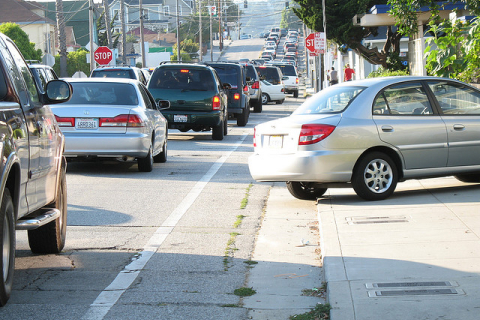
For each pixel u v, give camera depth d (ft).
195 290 25.22
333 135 39.22
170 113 81.76
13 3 264.31
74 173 56.90
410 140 40.83
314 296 24.59
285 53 456.86
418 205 38.37
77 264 28.89
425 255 27.86
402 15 74.43
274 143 40.78
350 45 142.61
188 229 35.91
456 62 60.80
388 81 41.65
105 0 215.31
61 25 156.87
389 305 21.86
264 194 46.85
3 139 21.18
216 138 85.35
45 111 28.19
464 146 42.11
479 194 41.47
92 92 57.06
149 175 55.77
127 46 385.29
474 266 25.91
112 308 22.99
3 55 24.64
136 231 35.40
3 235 21.47
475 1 61.16
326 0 140.56
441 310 21.20
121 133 54.03
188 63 85.92
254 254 30.91
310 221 37.86
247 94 110.01
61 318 21.90
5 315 22.08
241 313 22.61
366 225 33.96
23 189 24.21
